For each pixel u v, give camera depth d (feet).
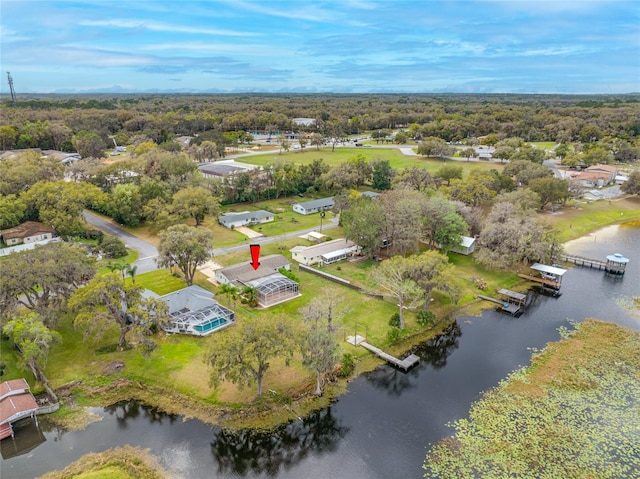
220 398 146.20
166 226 288.10
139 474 118.01
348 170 429.38
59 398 145.79
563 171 529.45
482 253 245.86
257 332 138.41
